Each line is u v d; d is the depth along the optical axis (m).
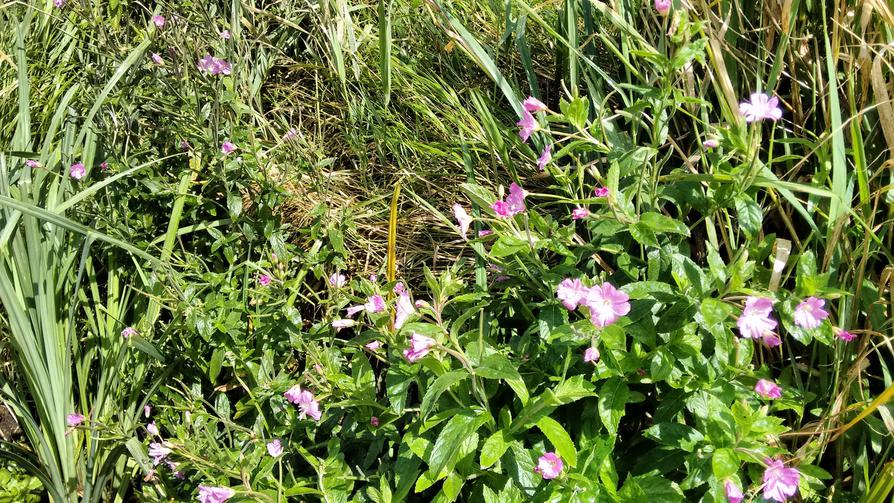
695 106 0.59
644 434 0.47
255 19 0.94
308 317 0.75
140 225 0.76
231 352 0.65
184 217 0.77
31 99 0.90
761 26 0.58
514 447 0.49
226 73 0.75
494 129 0.66
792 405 0.48
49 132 0.74
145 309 0.74
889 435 0.49
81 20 0.93
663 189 0.54
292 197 0.78
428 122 0.85
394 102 0.88
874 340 0.51
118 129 0.80
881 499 0.45
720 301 0.44
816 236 0.53
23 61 0.77
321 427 0.61
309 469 0.62
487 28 0.90
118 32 0.86
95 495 0.67
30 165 0.71
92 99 0.80
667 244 0.52
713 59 0.52
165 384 0.71
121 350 0.68
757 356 0.56
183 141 0.75
